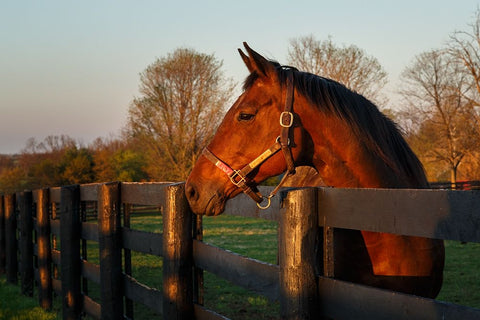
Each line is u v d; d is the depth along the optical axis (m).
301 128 2.36
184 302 2.78
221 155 2.39
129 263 3.70
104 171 34.81
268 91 2.38
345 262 2.32
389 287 2.23
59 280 5.62
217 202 2.38
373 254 2.25
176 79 26.36
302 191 1.80
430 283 2.38
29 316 5.31
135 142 30.34
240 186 2.35
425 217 1.39
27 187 38.41
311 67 24.14
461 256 9.21
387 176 2.39
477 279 6.90
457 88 24.20
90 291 6.88
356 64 23.55
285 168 2.41
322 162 2.44
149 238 3.18
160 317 5.37
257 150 2.36
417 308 1.37
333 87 2.45
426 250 2.30
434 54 24.94
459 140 25.36
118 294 3.68
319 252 1.97
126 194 3.62
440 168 29.45
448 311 1.27
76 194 4.66
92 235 4.24
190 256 2.82
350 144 2.34
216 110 26.50
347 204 1.70
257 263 2.14
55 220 5.77
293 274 1.79
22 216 7.15
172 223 2.77
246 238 12.76
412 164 2.61
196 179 2.43
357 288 1.61
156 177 27.34
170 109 26.47
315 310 1.81
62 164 36.28
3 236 9.33
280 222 1.89
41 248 5.98
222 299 6.06
